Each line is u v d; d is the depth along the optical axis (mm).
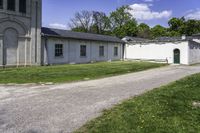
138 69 24156
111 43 41031
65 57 31344
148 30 86188
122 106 8102
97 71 20938
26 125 6371
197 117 7027
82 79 16109
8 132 5887
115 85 13359
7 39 24078
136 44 42969
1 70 21203
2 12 23375
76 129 6043
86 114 7348
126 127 6043
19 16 24859
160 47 39906
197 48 41375
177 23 79438
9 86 12906
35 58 26688
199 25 76812
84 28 79438
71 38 31953
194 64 37156
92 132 5773
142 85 13375
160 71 22766
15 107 8195
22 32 25328
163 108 7797
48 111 7703
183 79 15523
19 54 25172
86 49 35219
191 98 9531
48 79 15742
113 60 41688
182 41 37156
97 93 10812
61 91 11344
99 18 79688
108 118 6777
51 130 6008
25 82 14391
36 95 10312
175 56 38156
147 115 7000
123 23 77500
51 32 30297
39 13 26844
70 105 8492
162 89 11422
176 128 6031
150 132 5754
